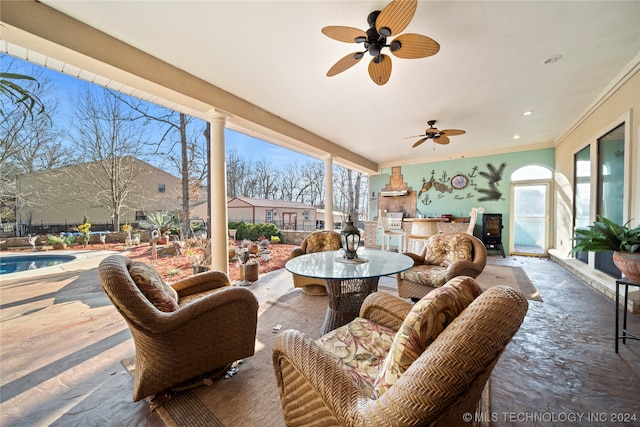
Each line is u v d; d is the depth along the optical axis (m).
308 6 1.96
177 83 2.74
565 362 1.84
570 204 4.99
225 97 3.27
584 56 2.63
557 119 4.47
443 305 0.80
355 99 3.56
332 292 2.18
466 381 0.62
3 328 2.43
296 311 2.83
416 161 7.61
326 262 2.34
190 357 1.55
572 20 2.12
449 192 7.13
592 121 3.91
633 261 1.85
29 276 4.35
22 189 10.11
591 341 2.12
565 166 5.22
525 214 6.70
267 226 9.27
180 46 2.40
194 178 9.15
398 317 1.42
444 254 2.96
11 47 2.17
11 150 9.14
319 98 3.51
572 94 3.50
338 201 14.62
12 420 1.38
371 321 1.54
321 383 0.87
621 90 3.12
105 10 1.96
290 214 16.19
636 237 1.90
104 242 8.87
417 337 0.78
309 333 2.32
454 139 5.69
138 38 2.28
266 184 16.56
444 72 2.90
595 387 1.58
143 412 1.44
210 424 1.35
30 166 9.73
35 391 1.60
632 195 2.93
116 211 10.91
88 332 2.35
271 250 7.16
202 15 2.02
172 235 8.69
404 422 0.65
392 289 3.70
